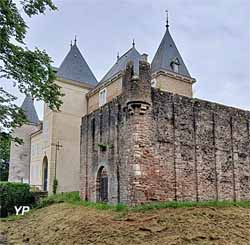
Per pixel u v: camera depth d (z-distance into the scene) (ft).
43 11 44.29
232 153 76.18
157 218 54.08
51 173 115.03
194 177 68.74
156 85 110.73
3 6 39.47
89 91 128.98
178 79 112.98
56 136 118.62
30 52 43.68
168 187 65.00
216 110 76.07
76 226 58.13
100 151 75.36
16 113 45.57
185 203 62.03
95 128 78.84
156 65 114.93
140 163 63.00
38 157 137.08
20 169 149.28
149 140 64.85
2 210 99.96
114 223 54.90
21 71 42.91
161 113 67.67
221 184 72.43
